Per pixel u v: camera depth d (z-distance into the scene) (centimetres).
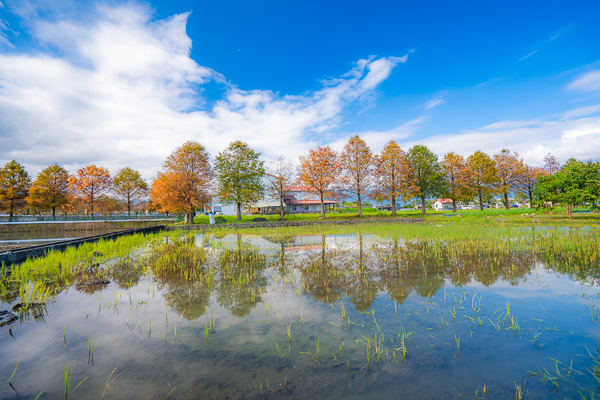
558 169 5319
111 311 583
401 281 783
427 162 4828
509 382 334
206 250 1426
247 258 1181
